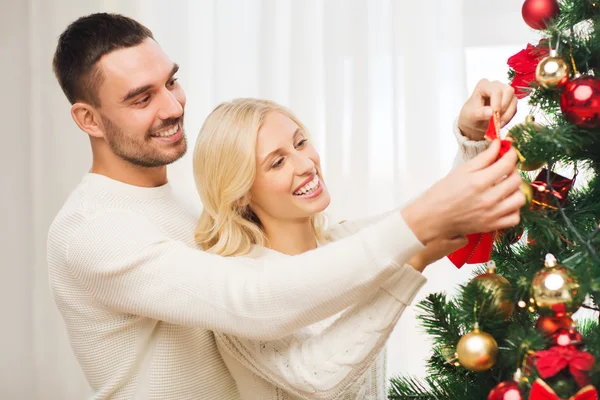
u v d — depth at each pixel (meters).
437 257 0.89
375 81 2.30
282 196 1.22
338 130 2.30
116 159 1.26
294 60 2.36
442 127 2.23
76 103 1.26
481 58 2.23
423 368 2.23
